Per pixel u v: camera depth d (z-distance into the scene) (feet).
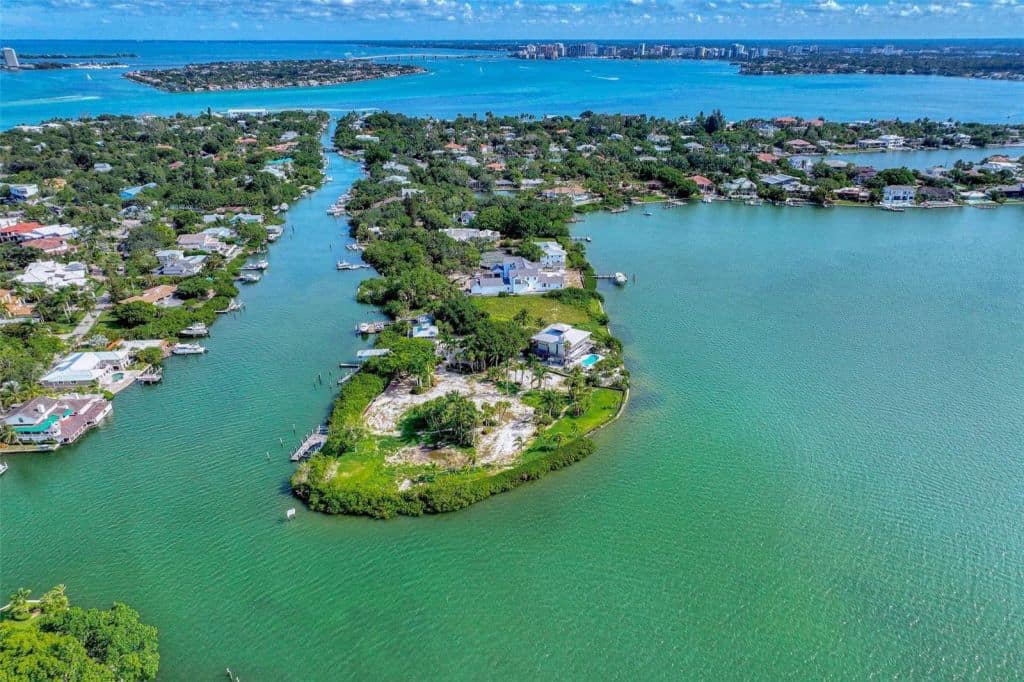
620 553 280.10
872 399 393.91
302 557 278.46
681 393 400.67
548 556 278.46
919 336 481.46
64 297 511.40
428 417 356.18
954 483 320.70
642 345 467.11
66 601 242.78
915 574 269.44
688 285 590.55
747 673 230.48
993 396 396.98
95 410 374.22
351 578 268.62
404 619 250.78
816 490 316.60
